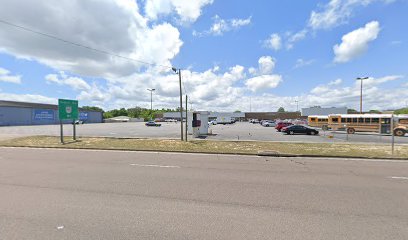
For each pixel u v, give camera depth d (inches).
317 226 155.9
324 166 366.0
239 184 257.4
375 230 150.6
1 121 2042.3
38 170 322.0
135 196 214.4
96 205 191.0
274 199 209.3
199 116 1029.2
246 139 808.9
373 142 715.4
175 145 608.4
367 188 245.8
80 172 310.8
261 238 139.1
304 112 2896.2
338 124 1211.2
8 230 145.6
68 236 138.9
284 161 410.3
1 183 253.9
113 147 571.5
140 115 4768.7
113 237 138.4
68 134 1007.6
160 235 141.7
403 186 254.4
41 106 2551.7
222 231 147.8
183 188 240.5
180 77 732.7
